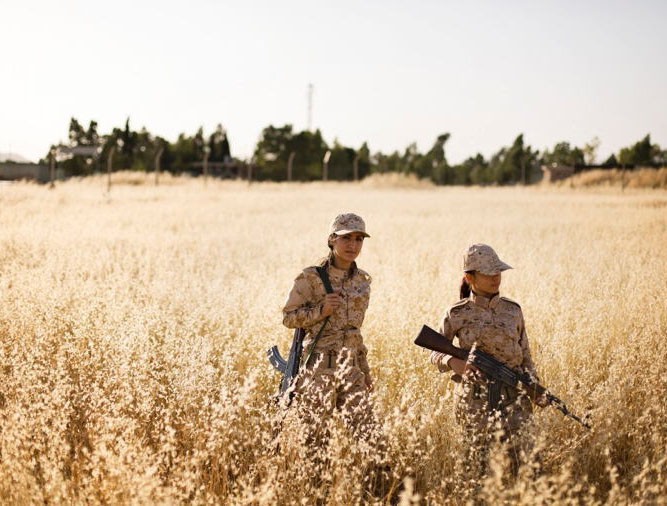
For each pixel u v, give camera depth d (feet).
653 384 16.02
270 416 14.24
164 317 22.31
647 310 23.89
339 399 14.30
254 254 43.21
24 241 42.50
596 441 13.62
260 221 69.97
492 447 12.32
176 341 18.56
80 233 49.26
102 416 13.51
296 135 297.12
